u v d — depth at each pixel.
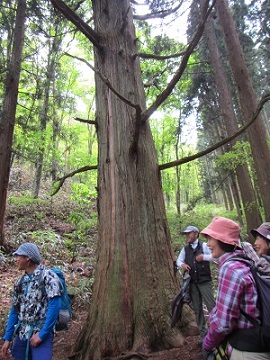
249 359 1.78
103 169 4.37
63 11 4.23
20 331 2.73
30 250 2.80
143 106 4.61
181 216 13.65
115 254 3.91
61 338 4.64
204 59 14.91
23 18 9.52
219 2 9.23
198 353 3.24
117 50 4.76
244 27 13.17
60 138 16.08
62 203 14.18
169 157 19.91
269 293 1.83
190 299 3.78
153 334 3.57
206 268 3.81
